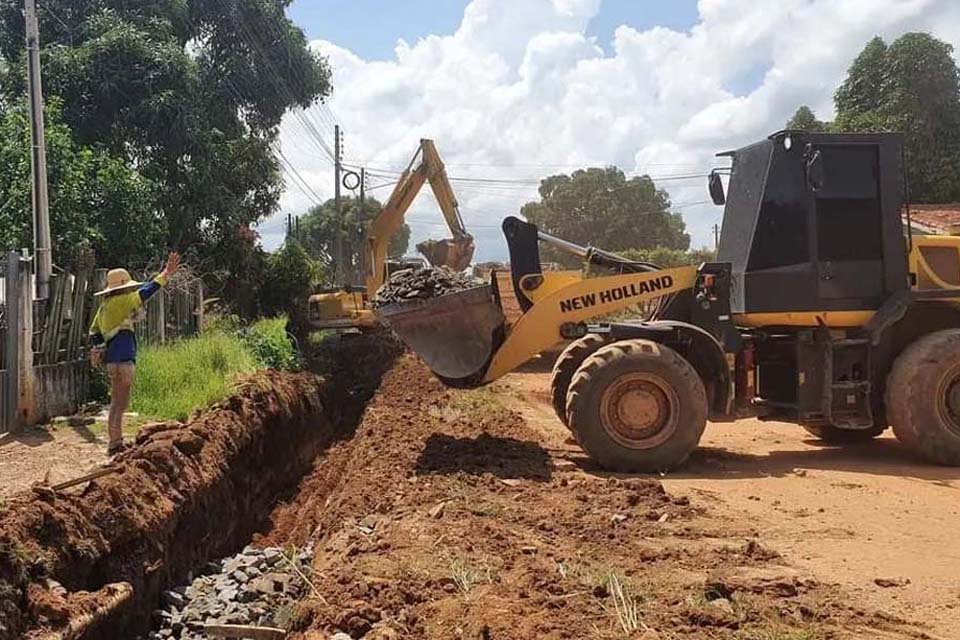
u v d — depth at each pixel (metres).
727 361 9.05
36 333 9.78
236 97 24.48
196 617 6.12
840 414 9.24
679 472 8.72
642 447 8.65
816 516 6.84
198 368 11.23
